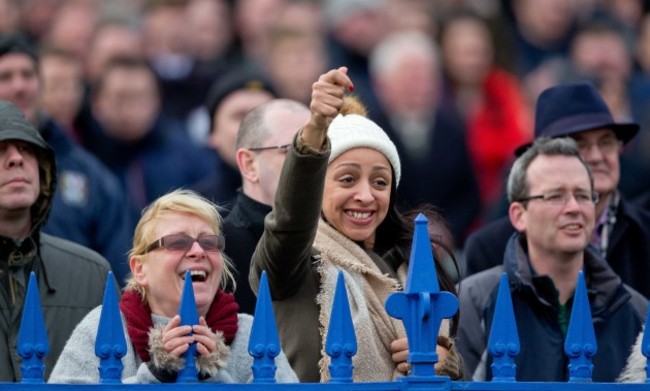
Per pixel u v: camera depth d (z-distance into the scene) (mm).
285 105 16984
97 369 12914
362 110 14883
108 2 29281
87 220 19250
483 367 15805
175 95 26672
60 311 15336
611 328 15844
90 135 23500
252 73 20469
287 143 16672
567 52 30562
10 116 15211
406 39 26703
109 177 19641
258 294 12062
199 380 12336
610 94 26688
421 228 12266
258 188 16656
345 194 13883
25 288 15188
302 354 13406
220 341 12359
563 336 15766
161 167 23641
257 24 28609
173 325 12102
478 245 17984
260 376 11984
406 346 13477
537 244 16016
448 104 26531
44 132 19234
